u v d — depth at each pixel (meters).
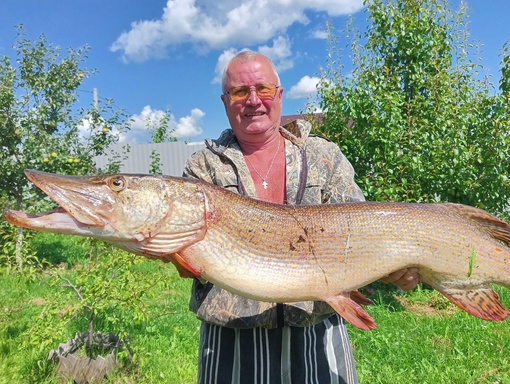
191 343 2.10
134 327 2.24
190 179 0.95
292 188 1.03
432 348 1.98
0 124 3.68
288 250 0.93
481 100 3.12
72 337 2.05
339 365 1.03
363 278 0.95
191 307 1.07
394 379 1.73
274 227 0.94
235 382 0.99
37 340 1.66
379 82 3.07
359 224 0.96
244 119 1.05
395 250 0.95
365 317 0.91
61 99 3.99
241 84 1.03
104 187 0.90
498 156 2.87
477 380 1.72
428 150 2.92
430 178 2.90
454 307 2.58
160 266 3.60
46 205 3.79
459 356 1.88
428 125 2.97
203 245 0.91
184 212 0.91
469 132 3.08
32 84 3.89
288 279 0.92
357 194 1.06
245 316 0.98
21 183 3.82
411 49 3.15
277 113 1.07
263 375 0.98
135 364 1.79
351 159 3.04
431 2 3.26
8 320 2.36
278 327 0.99
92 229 0.89
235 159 1.05
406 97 3.23
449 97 3.07
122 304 1.78
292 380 0.98
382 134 2.86
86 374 1.70
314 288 0.93
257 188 1.06
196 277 0.95
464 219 1.00
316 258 0.93
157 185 0.91
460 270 0.98
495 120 2.87
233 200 0.94
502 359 1.87
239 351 1.00
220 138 1.13
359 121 2.98
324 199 1.06
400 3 3.31
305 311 0.98
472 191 2.89
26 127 3.78
